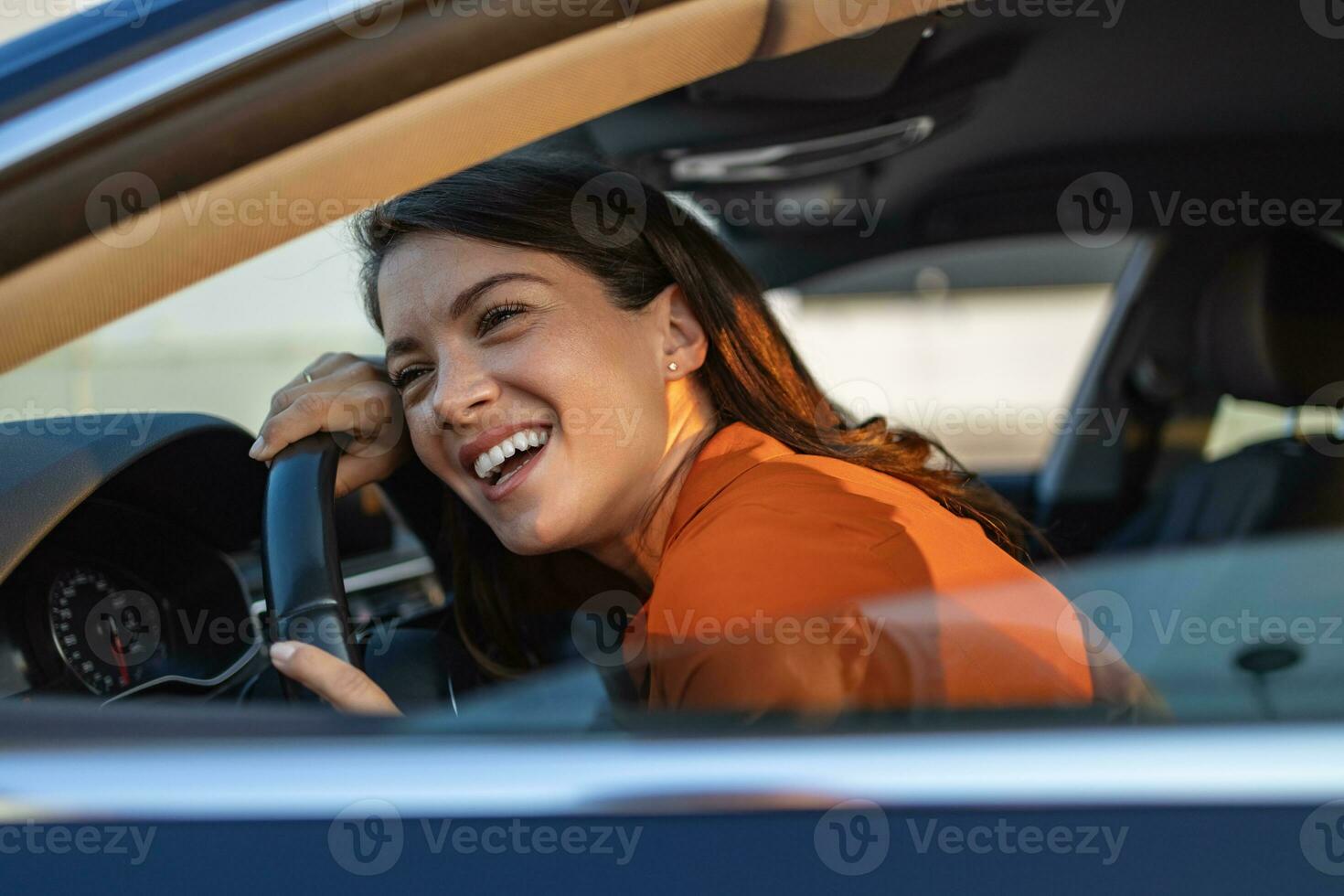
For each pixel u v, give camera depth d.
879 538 0.94
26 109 0.71
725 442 1.17
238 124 0.72
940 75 1.85
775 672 0.82
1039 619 0.94
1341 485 1.59
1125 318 2.56
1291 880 0.62
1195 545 1.36
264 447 1.13
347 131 0.75
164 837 0.68
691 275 1.22
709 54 0.86
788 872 0.64
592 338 1.12
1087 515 2.54
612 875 0.65
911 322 8.71
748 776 0.67
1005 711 0.72
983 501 1.36
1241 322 2.22
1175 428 2.50
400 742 0.71
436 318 1.10
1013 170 2.32
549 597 1.35
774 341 1.30
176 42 0.73
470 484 1.15
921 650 0.85
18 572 1.14
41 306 0.70
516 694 0.81
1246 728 0.67
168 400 1.29
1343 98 2.12
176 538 1.29
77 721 0.74
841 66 1.63
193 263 0.74
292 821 0.68
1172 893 0.62
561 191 1.12
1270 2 1.76
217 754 0.71
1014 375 8.70
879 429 1.33
